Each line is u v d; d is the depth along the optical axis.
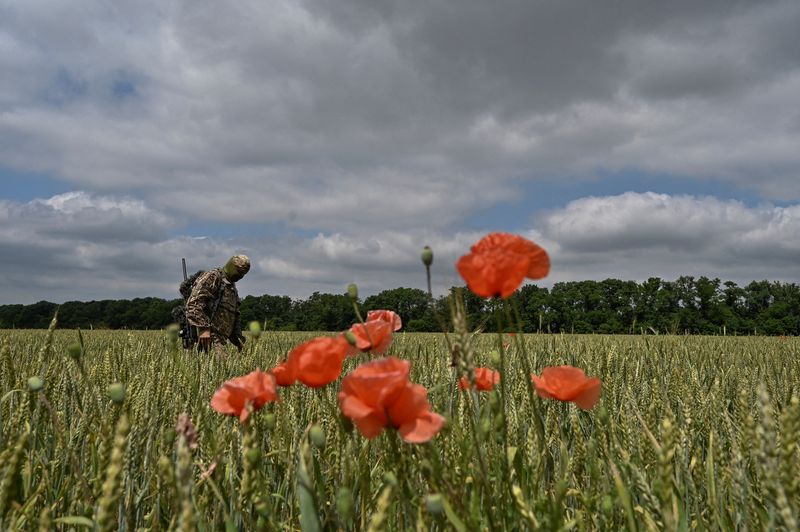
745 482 1.79
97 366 3.24
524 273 1.64
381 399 1.42
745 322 92.81
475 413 1.91
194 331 7.65
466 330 1.62
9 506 1.69
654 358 5.42
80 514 2.05
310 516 1.43
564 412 3.39
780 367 5.16
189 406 2.60
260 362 3.87
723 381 3.87
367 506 1.87
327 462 2.12
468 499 1.87
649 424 2.28
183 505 1.29
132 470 1.90
